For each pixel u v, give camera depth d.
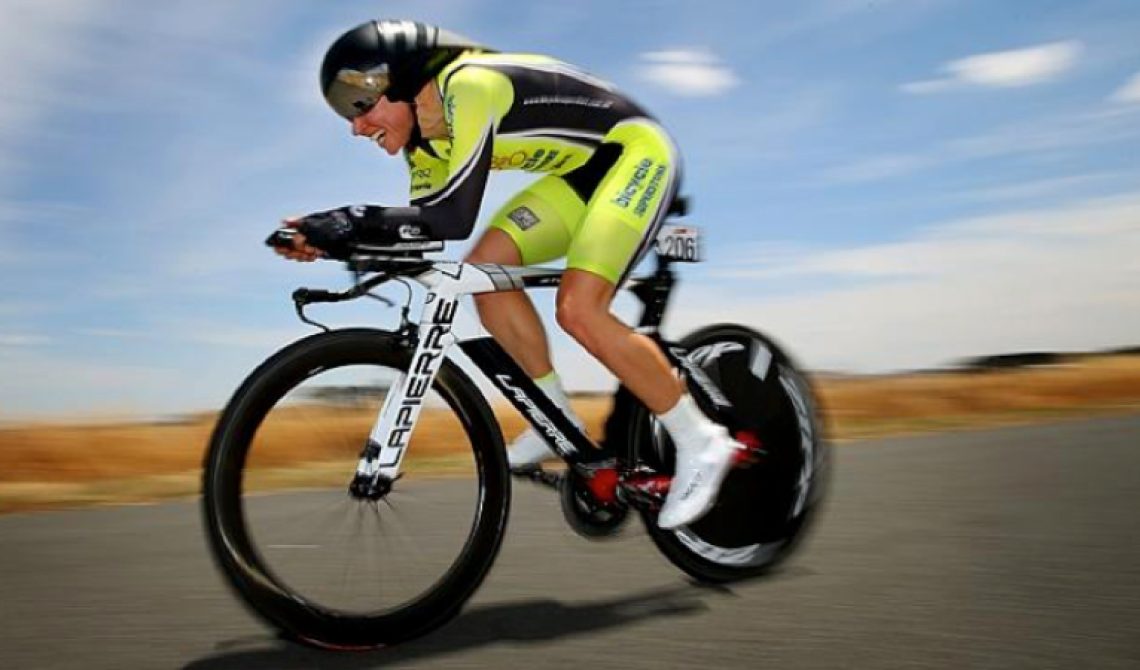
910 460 4.56
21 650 2.07
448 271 2.27
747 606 2.32
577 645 2.07
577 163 2.57
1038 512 3.22
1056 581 2.40
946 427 6.35
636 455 2.62
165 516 3.60
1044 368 8.25
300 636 2.04
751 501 2.67
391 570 2.25
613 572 2.68
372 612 2.11
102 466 4.70
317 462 2.22
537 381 2.56
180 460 4.97
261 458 2.20
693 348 2.72
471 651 2.05
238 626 2.24
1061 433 5.38
